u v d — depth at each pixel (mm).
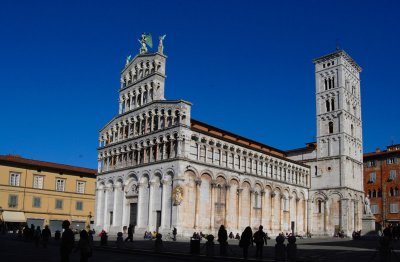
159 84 84688
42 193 101125
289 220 98875
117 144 88625
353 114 112312
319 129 110125
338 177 103562
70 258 36188
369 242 69812
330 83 111312
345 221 99938
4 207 94188
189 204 73312
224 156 83000
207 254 38094
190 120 77938
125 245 53000
